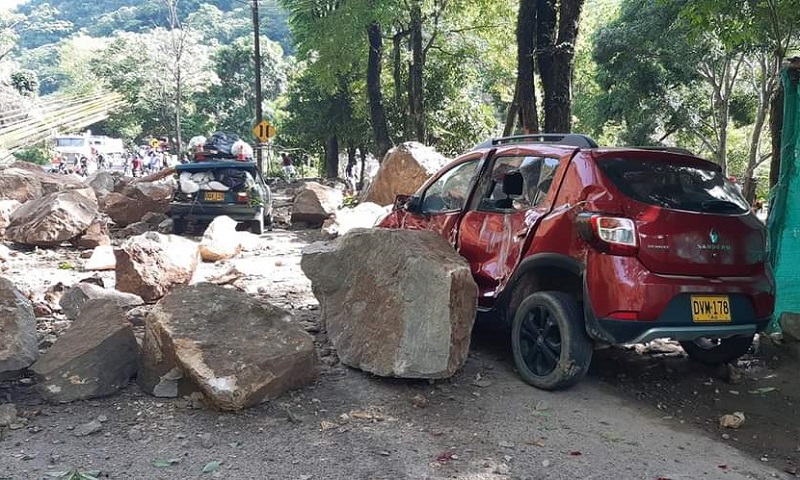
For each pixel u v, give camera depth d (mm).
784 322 6203
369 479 3770
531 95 12508
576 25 11570
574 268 4988
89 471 3750
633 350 6410
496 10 25172
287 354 4836
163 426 4328
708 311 4840
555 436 4406
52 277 9102
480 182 6133
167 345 4715
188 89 53969
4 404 4516
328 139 38250
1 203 12930
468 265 5207
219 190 13539
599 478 3885
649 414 4910
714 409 5102
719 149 28312
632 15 28172
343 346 5441
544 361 5234
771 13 8414
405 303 5043
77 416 4449
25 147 46844
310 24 23969
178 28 44781
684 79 28812
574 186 5152
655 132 30359
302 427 4383
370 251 5531
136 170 42406
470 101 31812
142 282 7531
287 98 42688
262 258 10891
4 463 3820
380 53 24672
